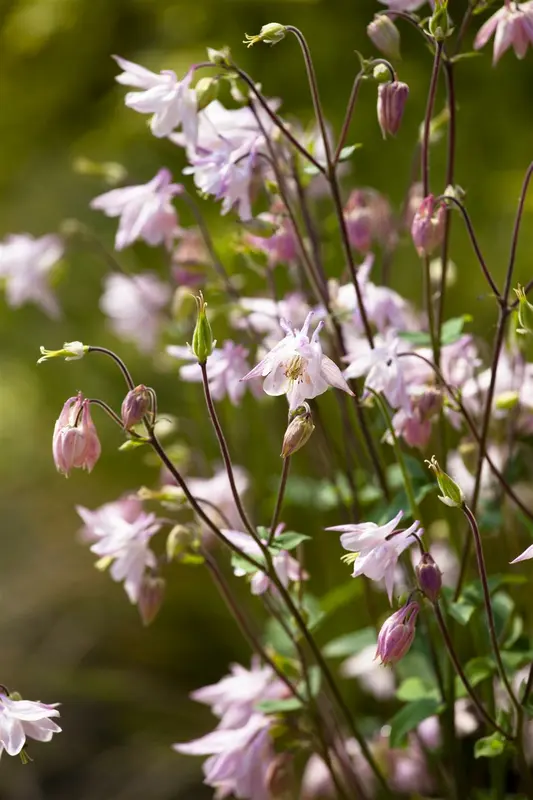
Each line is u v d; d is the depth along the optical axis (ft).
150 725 5.57
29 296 5.12
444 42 4.36
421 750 4.79
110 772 5.46
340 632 5.23
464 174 6.34
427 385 4.48
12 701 4.26
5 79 7.51
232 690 4.63
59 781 5.45
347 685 5.21
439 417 4.53
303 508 5.25
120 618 5.89
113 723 5.58
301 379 4.15
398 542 4.20
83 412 4.26
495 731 4.50
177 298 4.78
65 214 7.23
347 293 4.58
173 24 6.92
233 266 5.11
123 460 6.44
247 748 4.56
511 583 4.73
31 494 7.04
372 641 4.72
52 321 7.09
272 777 4.55
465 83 6.57
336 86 6.61
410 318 4.77
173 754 5.47
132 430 4.24
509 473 4.65
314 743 4.58
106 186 6.85
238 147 4.51
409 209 4.70
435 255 4.84
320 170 4.41
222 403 5.15
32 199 7.47
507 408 4.46
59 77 7.49
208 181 4.48
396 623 4.20
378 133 6.40
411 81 6.46
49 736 4.28
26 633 5.94
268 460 5.34
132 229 4.61
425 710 4.52
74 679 5.62
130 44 7.32
